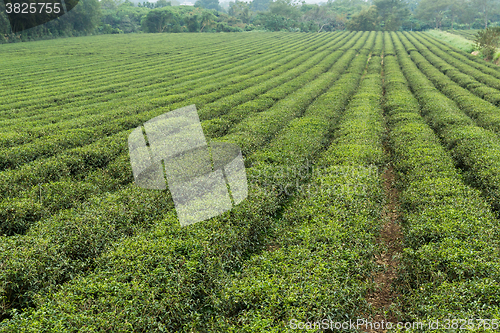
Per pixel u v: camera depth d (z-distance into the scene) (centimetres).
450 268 986
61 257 1157
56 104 3678
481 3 15362
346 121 2528
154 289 945
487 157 1698
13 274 1045
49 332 808
